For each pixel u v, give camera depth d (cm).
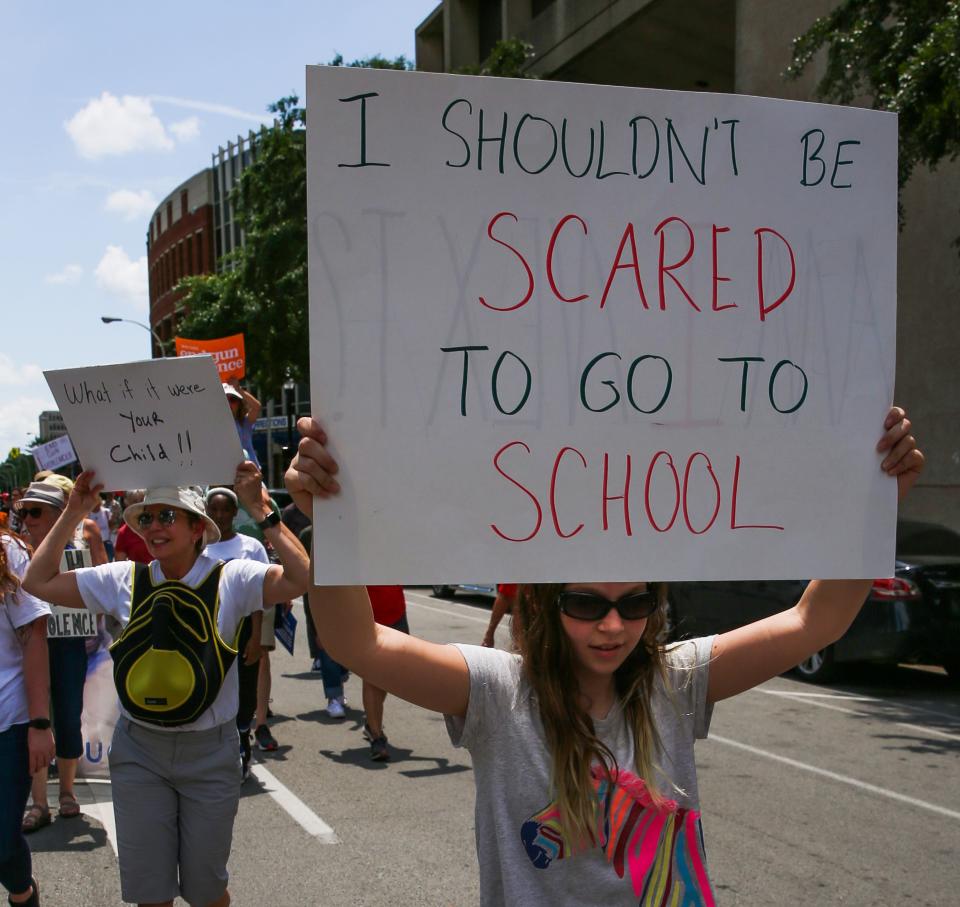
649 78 2198
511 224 187
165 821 311
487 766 186
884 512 201
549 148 189
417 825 509
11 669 342
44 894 422
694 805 189
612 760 183
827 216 202
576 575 185
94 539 596
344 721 773
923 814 526
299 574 312
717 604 1010
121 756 313
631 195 192
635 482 190
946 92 866
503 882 179
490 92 186
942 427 1334
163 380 281
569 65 2112
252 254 2233
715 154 196
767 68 1591
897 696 868
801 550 197
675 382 193
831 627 202
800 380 199
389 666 181
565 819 177
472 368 184
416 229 183
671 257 194
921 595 848
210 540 336
